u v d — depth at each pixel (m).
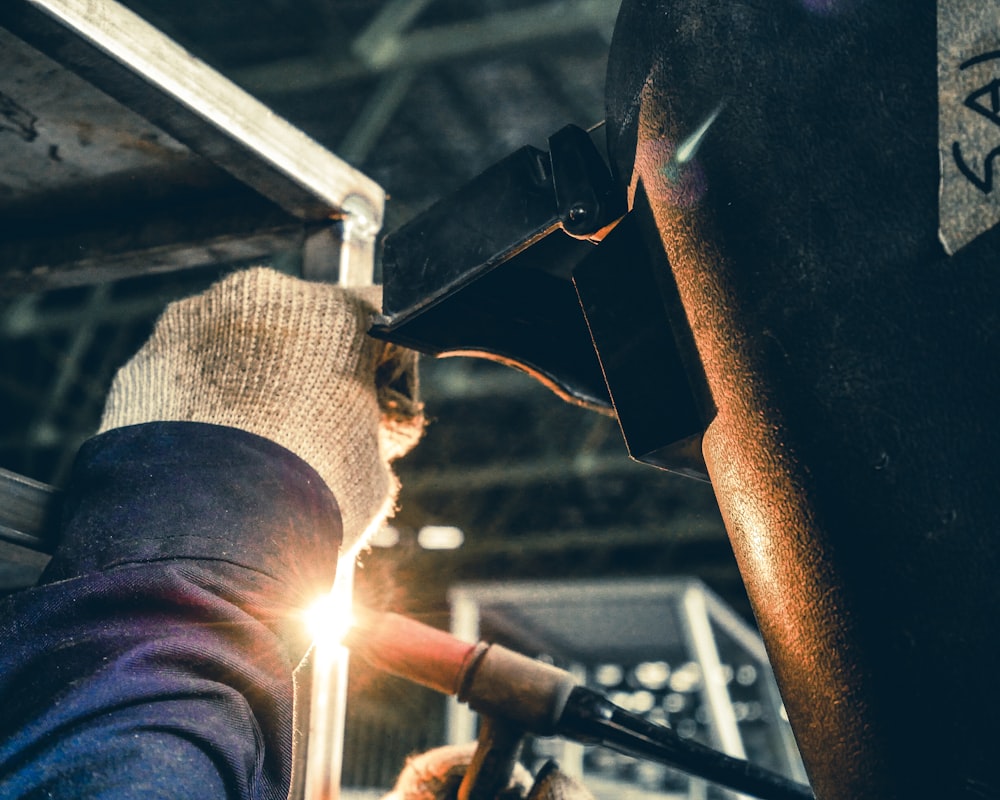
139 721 0.45
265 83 5.30
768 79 0.47
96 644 0.48
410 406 0.76
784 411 0.45
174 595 0.50
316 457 0.63
